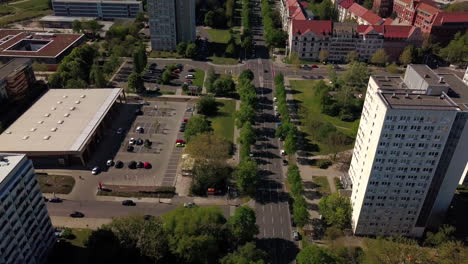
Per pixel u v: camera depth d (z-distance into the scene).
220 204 188.88
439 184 157.38
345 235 173.75
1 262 125.88
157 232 150.62
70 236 167.88
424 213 166.12
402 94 151.00
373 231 172.25
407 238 173.12
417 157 150.12
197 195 194.50
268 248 164.12
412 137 145.62
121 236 148.12
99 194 193.62
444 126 142.00
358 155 179.38
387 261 153.38
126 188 197.75
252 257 144.12
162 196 192.75
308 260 141.12
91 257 145.50
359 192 168.25
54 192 194.25
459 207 185.75
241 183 188.88
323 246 165.25
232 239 159.75
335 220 171.88
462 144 146.25
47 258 155.38
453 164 151.75
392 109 139.62
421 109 139.25
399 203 162.88
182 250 146.62
